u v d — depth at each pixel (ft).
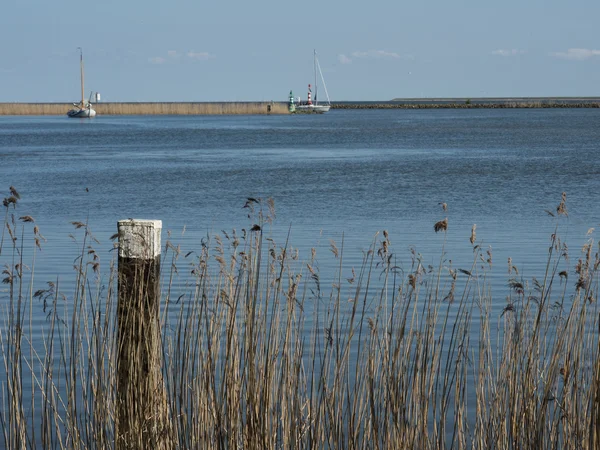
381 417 39.09
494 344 60.29
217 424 37.29
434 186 204.03
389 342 41.29
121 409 36.81
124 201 175.42
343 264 96.78
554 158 300.61
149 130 648.79
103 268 89.45
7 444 40.01
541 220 141.38
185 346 40.68
